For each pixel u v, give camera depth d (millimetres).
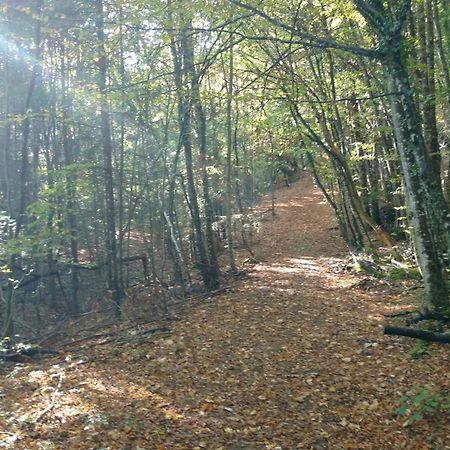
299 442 6395
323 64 17031
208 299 14516
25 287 17328
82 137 19141
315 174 20453
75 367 9266
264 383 8273
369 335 9961
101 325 13453
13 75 16609
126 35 11359
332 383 8070
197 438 6453
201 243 15992
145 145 18297
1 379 8875
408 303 11867
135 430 6539
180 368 9039
